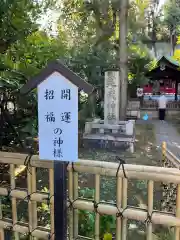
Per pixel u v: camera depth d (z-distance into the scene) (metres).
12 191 1.71
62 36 6.00
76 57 8.86
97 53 9.26
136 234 2.23
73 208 1.58
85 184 3.63
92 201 1.55
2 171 3.42
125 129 6.49
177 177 1.35
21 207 2.47
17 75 2.68
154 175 1.39
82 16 10.27
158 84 18.73
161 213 1.43
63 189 1.41
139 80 12.88
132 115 11.95
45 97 1.37
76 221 1.61
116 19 10.29
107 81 6.89
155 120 11.64
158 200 3.01
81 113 7.80
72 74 1.31
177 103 14.52
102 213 1.52
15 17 2.58
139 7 10.33
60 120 1.36
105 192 3.22
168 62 14.59
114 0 8.86
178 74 15.30
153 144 6.93
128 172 1.44
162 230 2.13
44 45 3.31
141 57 12.29
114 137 6.36
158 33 21.52
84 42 9.99
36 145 3.11
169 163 2.97
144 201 3.04
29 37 3.04
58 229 1.44
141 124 10.52
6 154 1.69
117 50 10.01
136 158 5.57
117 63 9.02
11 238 1.88
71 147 1.36
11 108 3.42
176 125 10.22
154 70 15.33
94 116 8.39
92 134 6.55
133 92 14.26
